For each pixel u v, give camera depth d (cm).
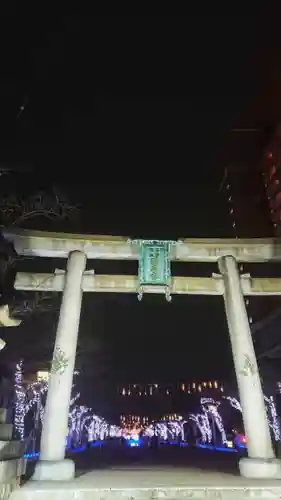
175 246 1589
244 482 1077
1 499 870
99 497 960
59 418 1223
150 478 1170
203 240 1616
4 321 1173
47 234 1545
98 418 5831
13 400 2819
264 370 3541
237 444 3912
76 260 1500
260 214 4522
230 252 1609
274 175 4275
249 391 1323
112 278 1530
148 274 1520
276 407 3341
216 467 1555
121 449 3903
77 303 1434
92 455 2656
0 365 2755
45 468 1120
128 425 7788
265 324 3462
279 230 4159
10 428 1013
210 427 5900
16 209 1872
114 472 1347
